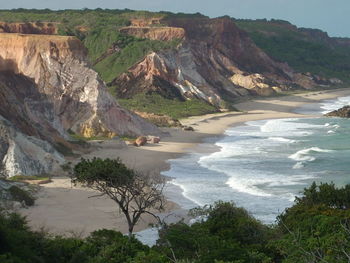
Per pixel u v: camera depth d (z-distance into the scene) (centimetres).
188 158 7756
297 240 2481
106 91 10081
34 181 5909
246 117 13050
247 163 7356
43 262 2995
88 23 19488
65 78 10112
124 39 17300
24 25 16562
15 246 2980
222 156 7912
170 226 3669
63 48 10362
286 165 7188
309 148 8494
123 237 3444
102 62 16550
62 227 4472
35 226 4422
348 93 19912
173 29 17862
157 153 8119
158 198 4178
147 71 15000
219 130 10850
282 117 13088
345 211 3609
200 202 5338
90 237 3553
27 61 10350
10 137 6391
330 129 10912
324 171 6775
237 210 3975
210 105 14312
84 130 9412
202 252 3008
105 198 5262
